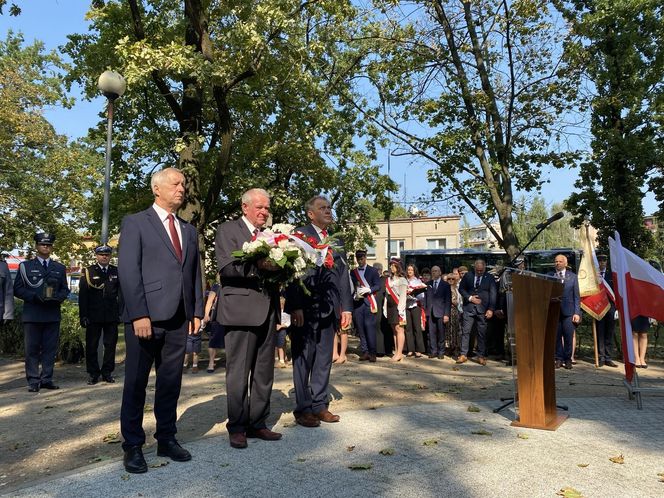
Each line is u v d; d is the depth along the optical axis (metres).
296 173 17.61
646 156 16.80
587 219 19.20
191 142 12.09
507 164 15.70
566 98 15.16
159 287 3.89
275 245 4.25
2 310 7.51
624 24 16.11
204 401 6.43
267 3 10.58
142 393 3.84
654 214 19.80
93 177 24.11
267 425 5.00
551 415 5.23
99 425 5.42
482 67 15.34
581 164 18.47
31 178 24.36
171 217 4.14
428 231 44.31
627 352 6.24
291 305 4.98
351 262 18.73
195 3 11.10
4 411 6.15
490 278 10.47
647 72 16.67
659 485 3.46
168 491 3.32
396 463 3.86
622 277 6.39
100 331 8.36
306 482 3.48
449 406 5.96
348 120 16.75
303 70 12.91
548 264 20.62
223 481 3.49
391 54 15.94
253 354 4.45
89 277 8.25
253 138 15.41
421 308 11.72
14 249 25.14
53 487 3.39
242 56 10.84
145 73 9.95
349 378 8.29
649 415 5.54
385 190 18.81
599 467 3.80
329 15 13.55
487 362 10.62
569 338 9.59
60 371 9.64
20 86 25.14
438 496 3.25
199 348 9.35
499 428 4.91
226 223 4.52
